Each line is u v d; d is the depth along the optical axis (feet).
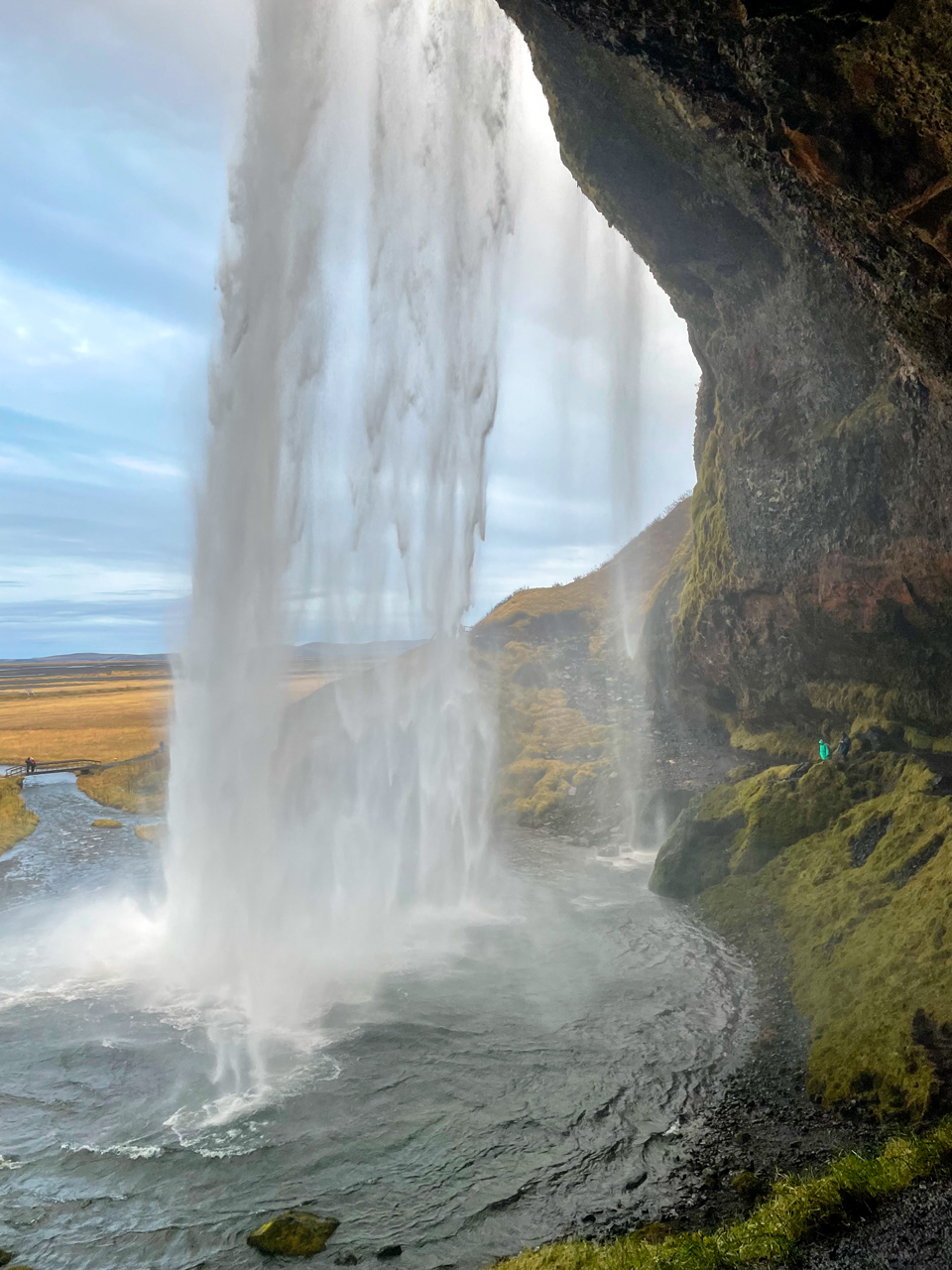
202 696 76.33
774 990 64.13
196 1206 40.83
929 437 76.38
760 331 97.60
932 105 38.78
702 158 73.87
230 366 75.77
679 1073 52.70
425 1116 48.32
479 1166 43.65
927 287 49.62
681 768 135.33
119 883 101.55
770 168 53.52
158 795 159.33
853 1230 33.19
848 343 84.07
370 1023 60.44
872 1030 50.29
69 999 64.59
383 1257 36.83
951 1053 44.65
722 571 124.57
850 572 93.15
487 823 127.65
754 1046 55.93
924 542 81.20
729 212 82.74
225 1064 54.65
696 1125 46.68
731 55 44.45
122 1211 40.45
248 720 76.48
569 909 88.02
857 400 87.51
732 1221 37.06
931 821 68.08
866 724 98.58
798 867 79.56
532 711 171.22
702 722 150.71
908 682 93.86
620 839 119.24
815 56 39.99
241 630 77.00
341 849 99.91
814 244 76.02
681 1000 63.77
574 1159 43.98
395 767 123.13
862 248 51.39
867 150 43.09
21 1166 43.98
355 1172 43.29
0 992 66.03
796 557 101.55
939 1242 31.19
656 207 87.30
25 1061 54.80
